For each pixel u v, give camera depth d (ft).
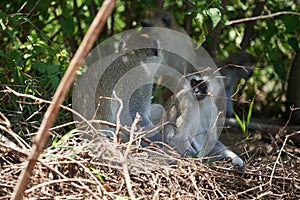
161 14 20.85
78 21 22.79
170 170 12.91
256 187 13.07
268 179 13.53
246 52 22.65
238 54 22.24
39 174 12.05
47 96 15.89
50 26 23.58
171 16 21.16
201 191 12.87
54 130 15.26
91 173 11.79
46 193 11.30
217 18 16.58
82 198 11.36
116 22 25.13
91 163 12.47
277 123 23.62
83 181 11.57
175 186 12.55
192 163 13.30
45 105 15.56
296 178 13.75
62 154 12.84
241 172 13.69
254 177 13.66
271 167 14.14
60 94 7.93
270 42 24.07
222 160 15.72
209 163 14.38
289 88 23.66
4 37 18.89
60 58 17.25
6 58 16.70
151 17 20.67
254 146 19.49
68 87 7.93
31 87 15.96
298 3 23.35
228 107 22.29
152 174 12.67
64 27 20.74
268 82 26.35
